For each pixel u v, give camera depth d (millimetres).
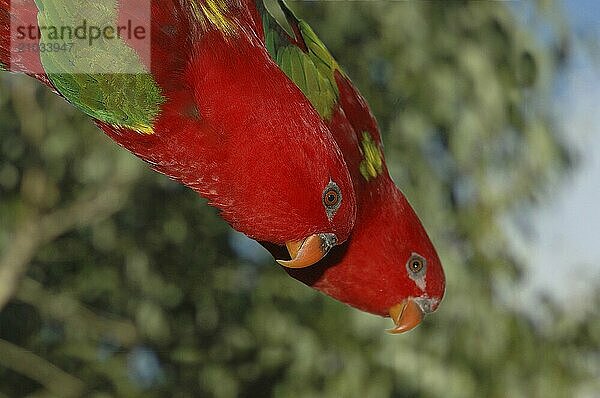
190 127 3592
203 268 12586
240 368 12133
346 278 5086
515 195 11367
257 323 11992
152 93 3520
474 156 11008
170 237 12492
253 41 3729
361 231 4965
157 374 12820
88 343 12938
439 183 11016
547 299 12109
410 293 5117
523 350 11297
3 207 12156
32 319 12984
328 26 10633
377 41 10820
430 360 10875
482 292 11000
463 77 10781
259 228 3797
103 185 12211
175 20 3496
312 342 11312
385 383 11000
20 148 11906
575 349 12156
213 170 3660
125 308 12984
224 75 3596
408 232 5070
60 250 12859
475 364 10938
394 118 10859
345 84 4898
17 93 11562
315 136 3719
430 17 10844
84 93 3477
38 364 12625
